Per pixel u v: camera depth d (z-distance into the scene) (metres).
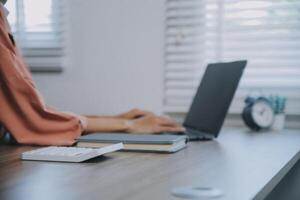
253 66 1.77
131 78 1.91
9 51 1.14
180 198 0.57
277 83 1.73
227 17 1.81
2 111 1.11
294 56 1.72
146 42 1.89
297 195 1.40
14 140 1.14
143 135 1.15
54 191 0.62
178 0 1.86
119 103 1.94
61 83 2.03
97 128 1.23
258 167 0.81
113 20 1.93
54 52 2.03
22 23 2.10
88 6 1.96
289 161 0.91
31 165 0.82
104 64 1.95
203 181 0.68
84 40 1.98
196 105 1.51
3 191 0.62
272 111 1.60
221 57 1.82
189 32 1.86
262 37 1.76
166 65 1.89
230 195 0.59
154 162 0.86
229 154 0.98
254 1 1.77
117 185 0.65
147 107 1.90
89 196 0.59
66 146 1.06
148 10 1.88
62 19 2.02
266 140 1.28
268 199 1.18
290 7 1.71
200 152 1.01
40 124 1.11
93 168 0.79
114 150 0.95
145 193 0.60
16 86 1.11
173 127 1.33
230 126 1.75
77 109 2.01
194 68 1.86
